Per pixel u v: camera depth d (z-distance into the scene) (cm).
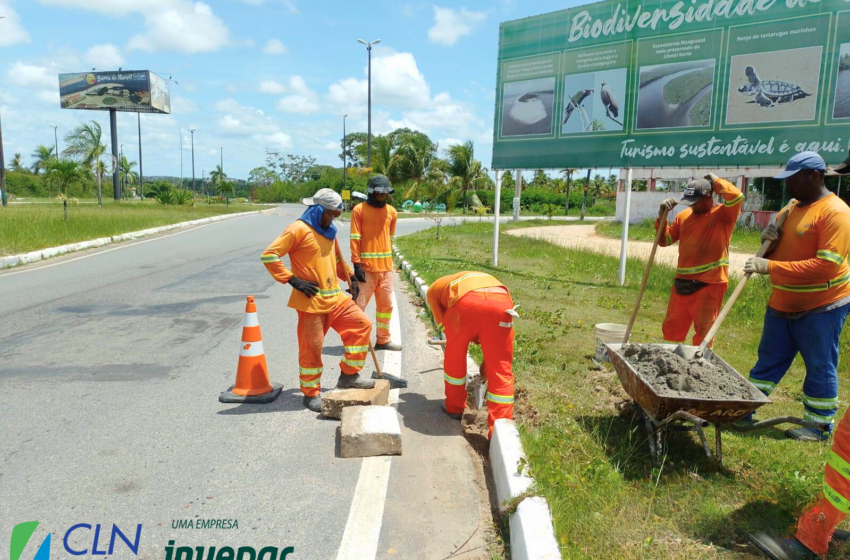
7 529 327
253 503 359
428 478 394
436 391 560
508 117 1342
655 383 411
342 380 521
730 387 402
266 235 2198
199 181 11769
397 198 4812
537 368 612
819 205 446
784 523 336
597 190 7056
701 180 543
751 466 403
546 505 322
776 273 446
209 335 741
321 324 500
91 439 438
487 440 455
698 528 331
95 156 4212
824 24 946
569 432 448
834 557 310
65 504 353
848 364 619
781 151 1004
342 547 320
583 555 300
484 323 443
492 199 5788
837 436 296
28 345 682
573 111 1236
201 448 428
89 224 2038
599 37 1184
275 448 431
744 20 1020
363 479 390
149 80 5241
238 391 529
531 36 1288
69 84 5272
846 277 444
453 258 1573
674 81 1102
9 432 447
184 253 1598
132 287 1069
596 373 598
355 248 655
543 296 1047
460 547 322
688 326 588
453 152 4825
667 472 394
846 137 942
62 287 1055
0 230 1656
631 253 1864
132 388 547
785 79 987
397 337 747
